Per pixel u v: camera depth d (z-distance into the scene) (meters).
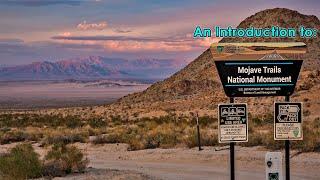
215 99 94.12
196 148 26.48
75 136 36.62
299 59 11.12
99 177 18.22
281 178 10.37
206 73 127.31
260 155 22.38
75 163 19.89
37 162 19.33
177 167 21.28
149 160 24.34
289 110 11.06
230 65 11.02
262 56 11.07
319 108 60.31
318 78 87.38
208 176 18.48
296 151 22.50
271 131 29.47
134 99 127.88
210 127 41.44
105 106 124.69
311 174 17.88
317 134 25.41
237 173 18.95
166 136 31.05
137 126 46.69
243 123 10.81
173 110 88.38
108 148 30.38
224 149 25.22
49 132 42.00
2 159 19.72
